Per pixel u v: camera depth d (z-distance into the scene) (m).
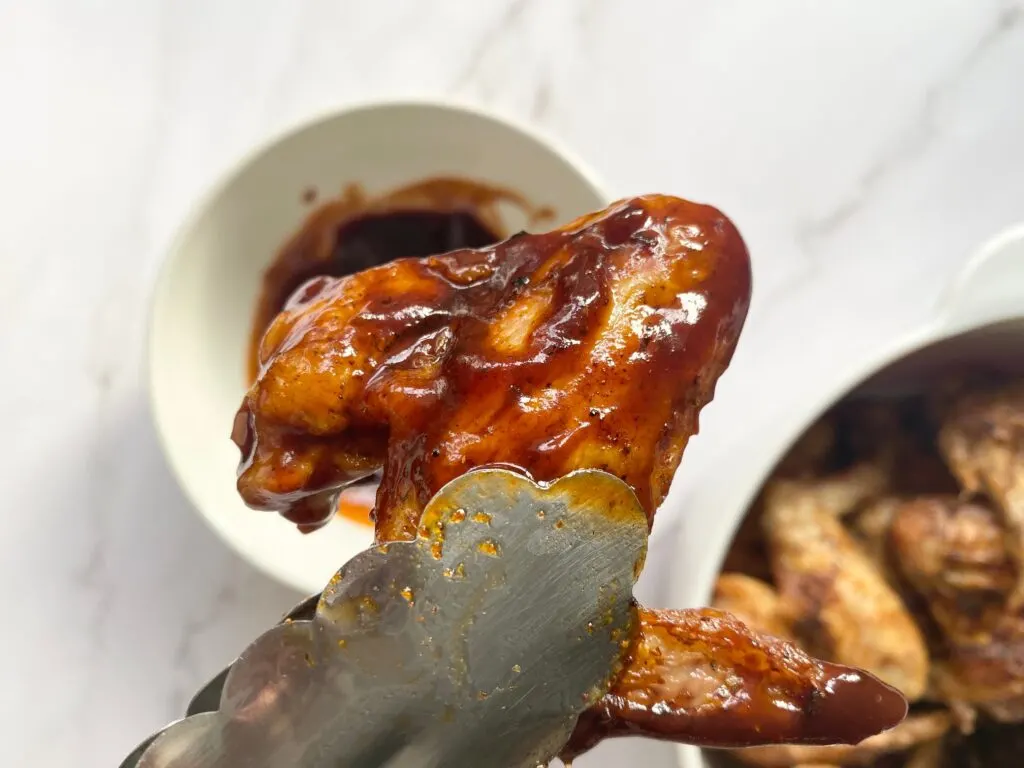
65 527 0.30
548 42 0.31
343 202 0.29
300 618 0.13
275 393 0.15
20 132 0.30
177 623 0.30
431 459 0.14
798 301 0.30
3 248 0.30
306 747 0.12
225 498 0.27
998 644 0.25
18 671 0.29
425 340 0.16
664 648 0.14
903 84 0.31
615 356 0.14
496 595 0.12
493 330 0.15
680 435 0.15
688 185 0.31
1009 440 0.26
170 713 0.29
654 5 0.31
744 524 0.28
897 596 0.27
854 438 0.28
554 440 0.13
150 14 0.31
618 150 0.31
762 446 0.22
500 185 0.29
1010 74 0.31
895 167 0.31
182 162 0.31
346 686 0.12
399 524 0.14
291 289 0.30
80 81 0.31
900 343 0.22
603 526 0.13
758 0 0.31
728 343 0.15
